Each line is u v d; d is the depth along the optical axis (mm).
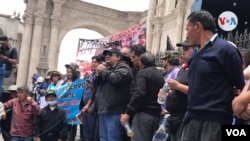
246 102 3154
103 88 8375
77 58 20844
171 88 6207
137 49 8508
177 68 7746
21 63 43906
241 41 8102
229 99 4355
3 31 55594
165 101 6723
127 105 7562
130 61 8797
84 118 10891
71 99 12516
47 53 44938
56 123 10766
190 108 4492
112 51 8133
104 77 8109
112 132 8094
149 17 36969
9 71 11109
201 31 4559
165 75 8664
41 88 14984
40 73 43406
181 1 31422
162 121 7395
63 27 47188
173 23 33406
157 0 37281
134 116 7426
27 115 10516
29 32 44312
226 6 7516
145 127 7258
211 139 4246
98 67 8688
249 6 7387
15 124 10492
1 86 10414
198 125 4398
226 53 4316
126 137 8281
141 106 7355
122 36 15539
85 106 10336
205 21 4531
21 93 10430
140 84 7242
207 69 4348
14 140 10461
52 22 45000
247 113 3203
